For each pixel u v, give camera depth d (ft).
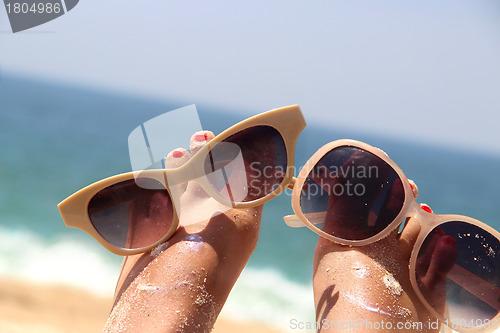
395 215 1.37
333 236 1.40
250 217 1.41
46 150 16.05
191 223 1.39
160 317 1.25
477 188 20.35
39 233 6.52
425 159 33.37
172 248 1.34
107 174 13.24
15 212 8.55
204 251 1.33
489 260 1.34
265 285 5.49
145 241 1.36
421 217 1.36
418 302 1.36
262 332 3.93
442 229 1.36
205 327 1.28
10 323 2.88
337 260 1.39
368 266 1.37
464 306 1.35
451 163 32.53
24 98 32.96
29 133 19.08
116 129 23.21
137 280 1.31
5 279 4.25
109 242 1.36
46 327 2.94
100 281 4.62
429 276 1.35
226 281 1.33
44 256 5.34
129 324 1.25
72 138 19.29
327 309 1.32
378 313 1.29
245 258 1.39
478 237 1.34
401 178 1.37
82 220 1.35
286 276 5.92
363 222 1.38
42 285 4.19
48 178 12.23
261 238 7.50
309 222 1.40
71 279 4.57
